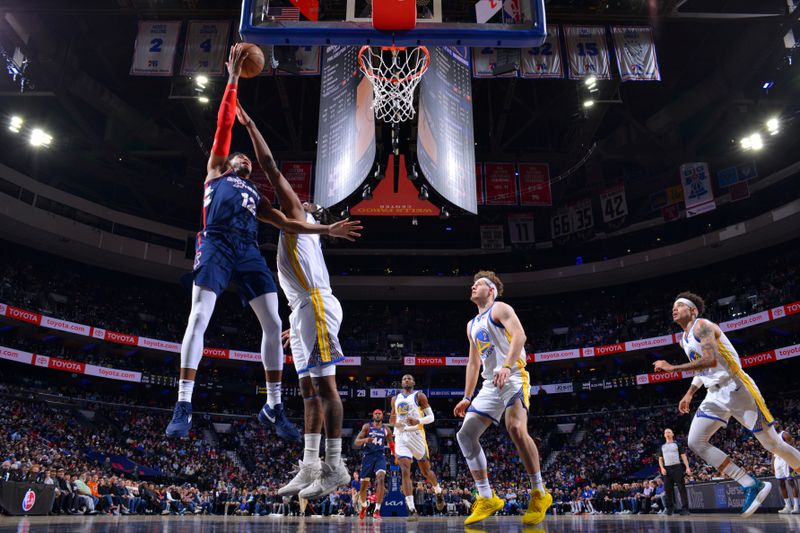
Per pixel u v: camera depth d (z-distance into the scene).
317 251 4.63
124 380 33.53
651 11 20.27
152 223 37.44
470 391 5.06
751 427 5.48
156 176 33.97
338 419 4.19
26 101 30.16
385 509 14.32
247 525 4.89
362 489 11.56
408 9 5.29
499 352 4.79
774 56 25.50
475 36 5.59
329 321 4.41
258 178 29.16
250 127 4.26
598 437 36.75
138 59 20.17
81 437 29.25
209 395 39.75
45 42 23.98
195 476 30.42
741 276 37.25
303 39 5.65
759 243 34.78
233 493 25.09
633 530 3.59
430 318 43.94
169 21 20.69
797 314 30.17
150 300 40.44
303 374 4.45
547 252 42.41
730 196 32.62
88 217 35.16
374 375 41.84
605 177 37.84
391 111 14.74
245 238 3.95
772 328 33.94
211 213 3.91
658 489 20.41
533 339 42.22
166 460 31.09
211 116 27.47
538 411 40.88
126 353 37.53
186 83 22.52
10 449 23.09
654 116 30.41
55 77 25.58
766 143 30.06
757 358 31.53
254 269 3.98
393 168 19.80
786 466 11.48
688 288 39.53
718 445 28.45
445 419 40.62
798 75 26.62
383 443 11.61
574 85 26.75
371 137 15.05
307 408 4.37
